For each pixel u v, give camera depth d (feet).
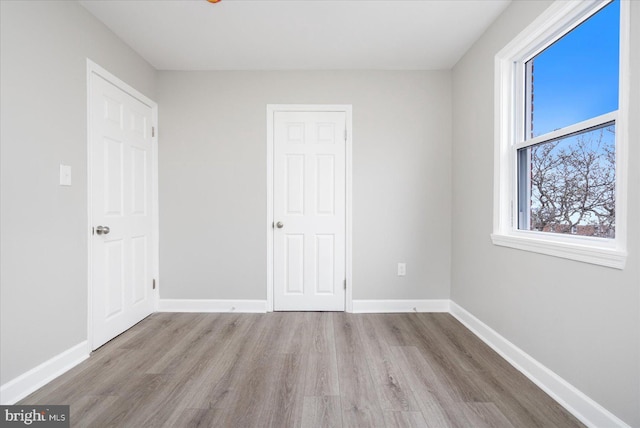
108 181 7.89
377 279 10.36
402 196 10.32
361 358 7.02
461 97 9.50
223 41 8.56
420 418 5.00
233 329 8.75
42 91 5.95
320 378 6.18
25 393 5.56
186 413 5.12
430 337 8.23
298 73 10.26
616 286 4.47
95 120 7.40
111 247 8.03
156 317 9.73
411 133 10.28
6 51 5.27
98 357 7.06
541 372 5.91
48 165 6.08
